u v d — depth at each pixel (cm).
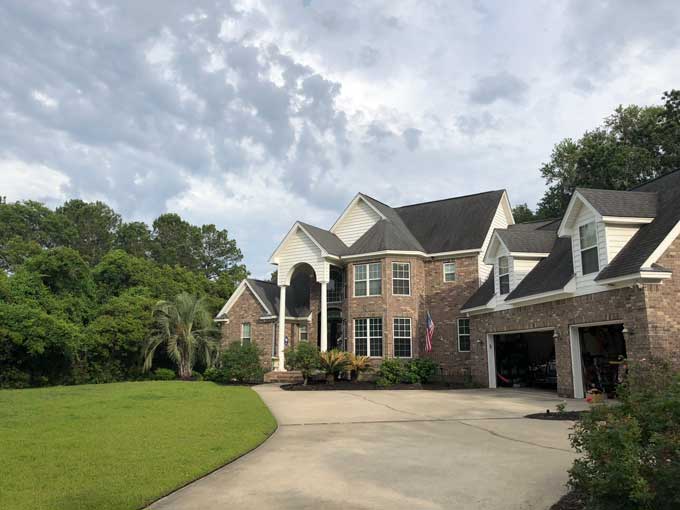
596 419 598
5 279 3056
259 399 1889
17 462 855
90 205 6366
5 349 2692
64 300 3309
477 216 3086
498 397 1872
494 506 630
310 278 3284
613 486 511
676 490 483
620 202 1622
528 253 2194
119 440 1048
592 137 4578
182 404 1694
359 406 1661
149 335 3306
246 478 777
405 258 2848
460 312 2803
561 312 1831
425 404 1684
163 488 711
